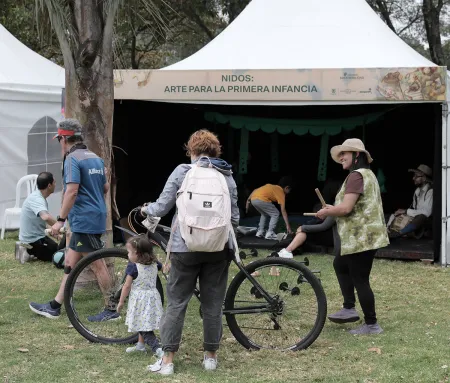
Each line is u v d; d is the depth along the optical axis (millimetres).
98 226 5918
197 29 22344
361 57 10234
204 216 4473
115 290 5793
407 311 6605
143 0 6992
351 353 5238
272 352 5254
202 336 5691
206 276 4797
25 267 8594
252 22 11070
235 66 10133
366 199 5621
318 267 8703
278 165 13727
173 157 12938
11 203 11750
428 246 9609
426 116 13289
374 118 11336
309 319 5375
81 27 6605
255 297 5266
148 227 4812
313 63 10094
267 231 10469
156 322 5090
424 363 5008
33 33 7453
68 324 5992
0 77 11859
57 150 12672
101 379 4656
